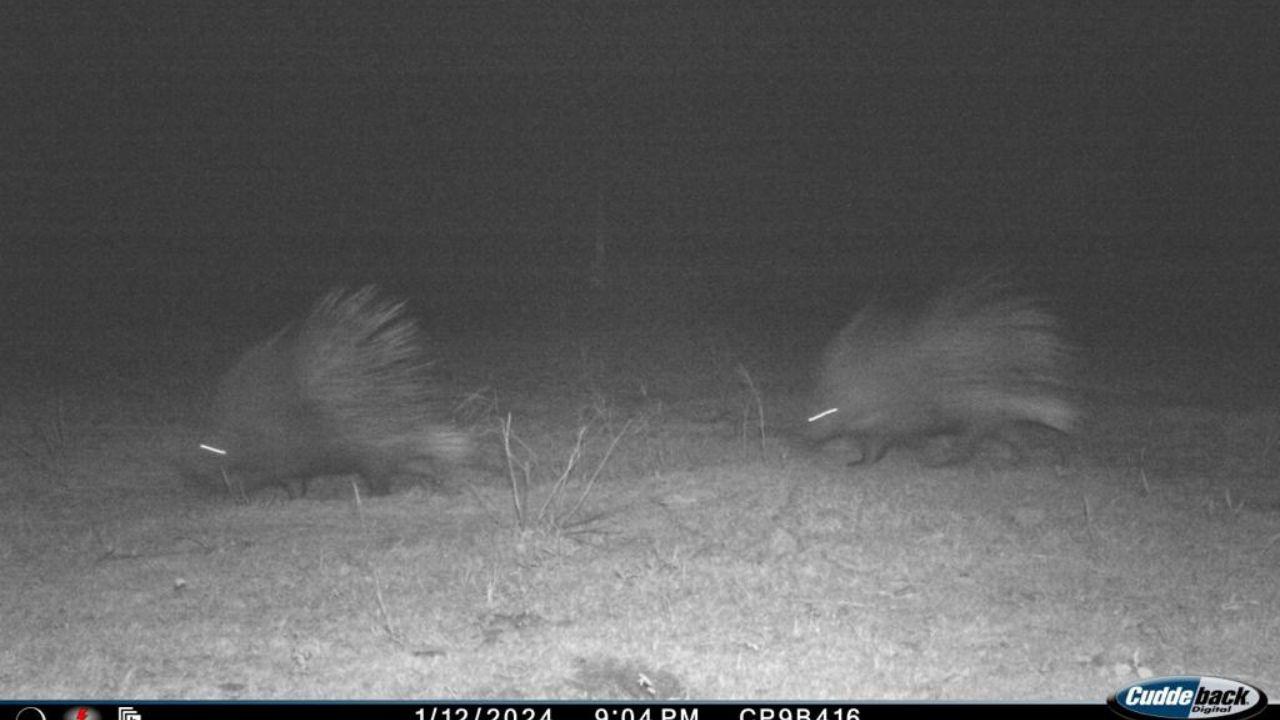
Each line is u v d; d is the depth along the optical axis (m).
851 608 7.22
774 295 22.70
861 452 10.85
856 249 30.45
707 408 12.82
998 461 10.50
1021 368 10.73
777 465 10.29
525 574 7.83
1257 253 28.88
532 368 15.38
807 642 6.70
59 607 7.36
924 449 10.90
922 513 8.95
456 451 10.25
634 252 30.27
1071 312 20.06
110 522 9.18
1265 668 6.34
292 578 7.84
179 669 6.44
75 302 22.67
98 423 12.45
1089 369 14.92
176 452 11.06
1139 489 9.55
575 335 18.19
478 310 21.27
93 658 6.55
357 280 25.53
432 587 7.64
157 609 7.32
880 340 10.62
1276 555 8.02
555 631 6.91
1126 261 27.81
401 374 10.42
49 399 13.66
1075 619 6.99
